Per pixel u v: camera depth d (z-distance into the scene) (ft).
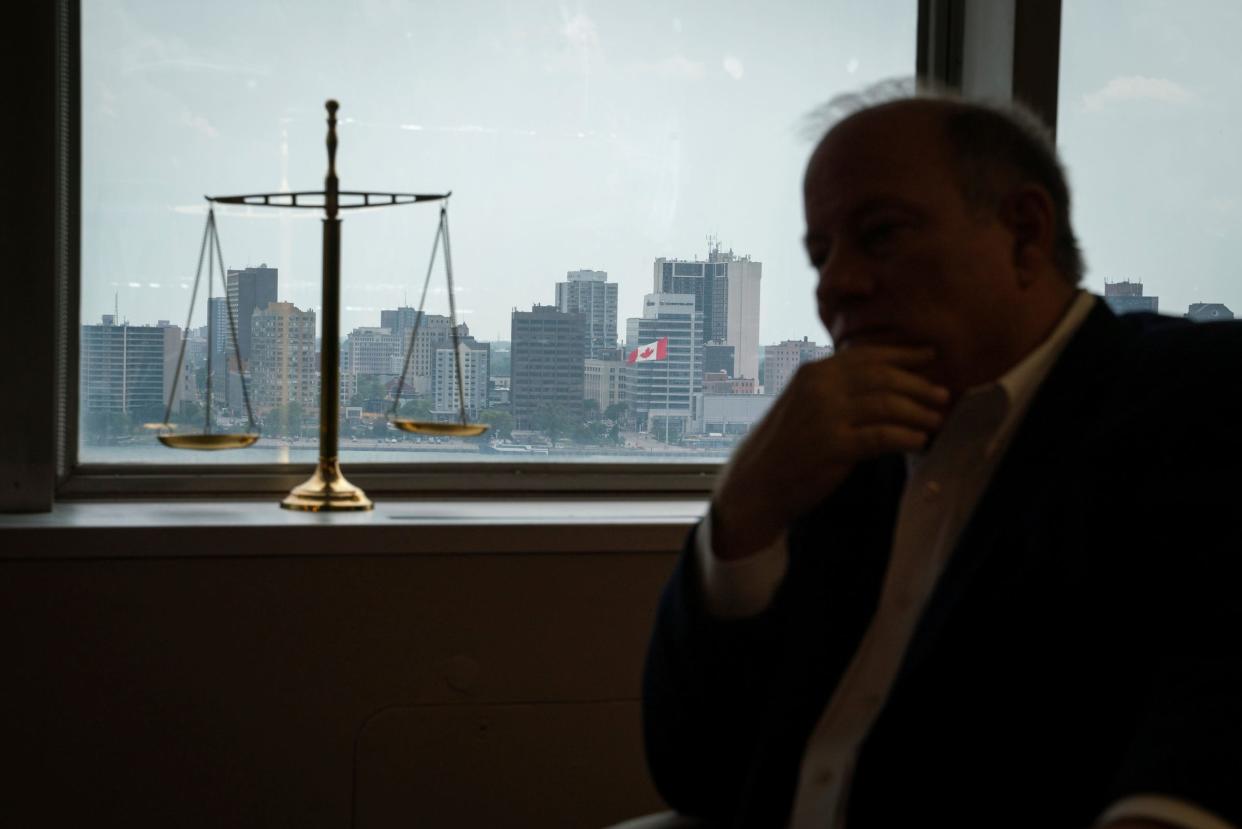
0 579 5.38
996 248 2.89
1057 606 2.58
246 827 5.62
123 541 5.44
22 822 5.46
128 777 5.52
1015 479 2.76
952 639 2.67
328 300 6.22
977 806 2.61
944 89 3.28
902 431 2.81
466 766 5.80
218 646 5.57
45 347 5.93
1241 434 2.42
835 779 2.91
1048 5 6.80
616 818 5.95
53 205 5.93
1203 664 2.15
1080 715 2.54
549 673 5.86
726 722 3.20
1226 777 1.90
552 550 5.82
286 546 5.57
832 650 3.13
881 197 2.88
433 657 5.75
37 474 5.96
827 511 3.30
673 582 3.24
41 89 5.85
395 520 5.83
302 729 5.65
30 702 5.44
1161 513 2.42
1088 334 2.88
